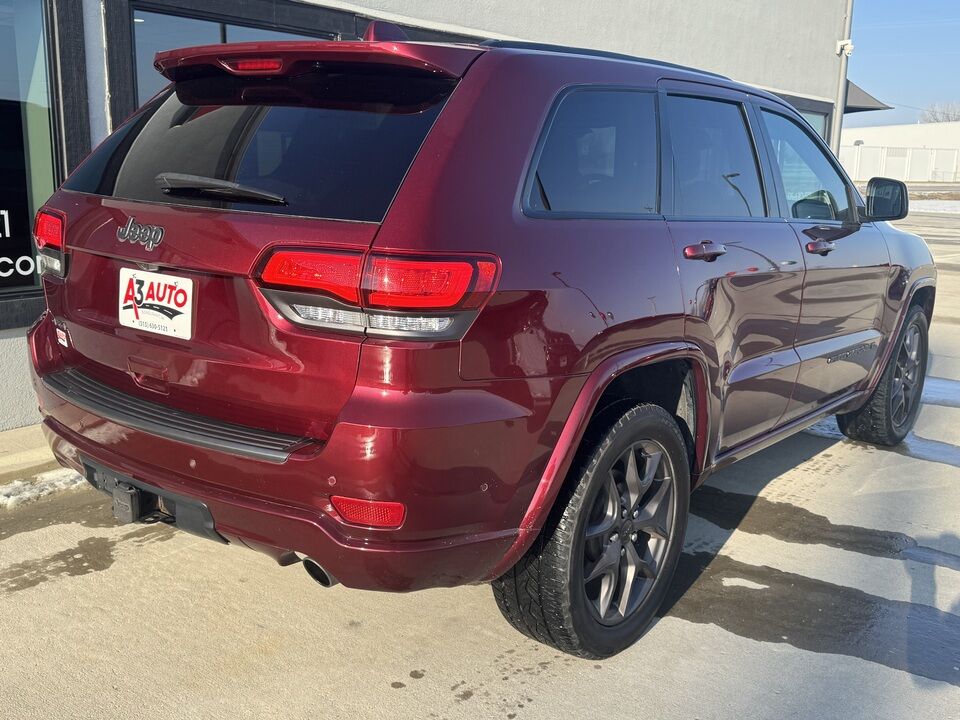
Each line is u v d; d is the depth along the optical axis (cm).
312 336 206
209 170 237
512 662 273
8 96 459
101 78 484
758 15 1130
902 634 296
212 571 325
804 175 381
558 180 245
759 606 312
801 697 258
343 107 233
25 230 473
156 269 233
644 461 277
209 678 259
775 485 434
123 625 286
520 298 218
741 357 319
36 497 382
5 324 454
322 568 213
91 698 248
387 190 210
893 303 448
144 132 268
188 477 227
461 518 214
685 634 292
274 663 268
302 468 206
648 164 284
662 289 267
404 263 198
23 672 259
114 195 255
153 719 240
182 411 235
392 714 245
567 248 236
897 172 6844
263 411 219
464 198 214
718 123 326
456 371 207
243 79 256
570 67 262
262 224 213
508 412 217
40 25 463
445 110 224
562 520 243
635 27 912
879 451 494
